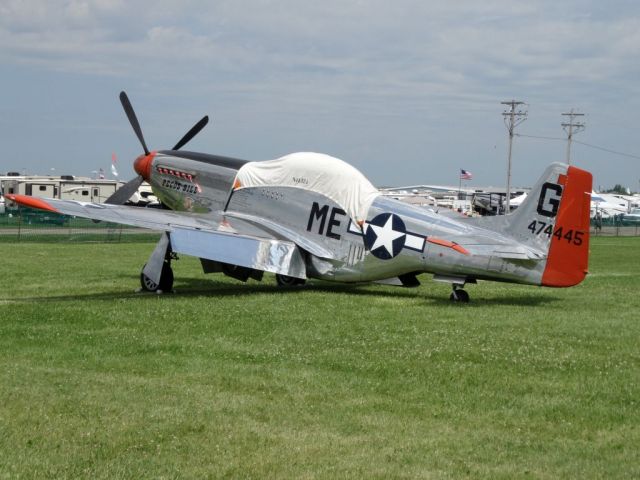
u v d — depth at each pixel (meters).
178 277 21.53
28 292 17.30
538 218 15.61
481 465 6.54
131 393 8.39
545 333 12.38
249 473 6.28
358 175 17.86
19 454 6.55
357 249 17.44
